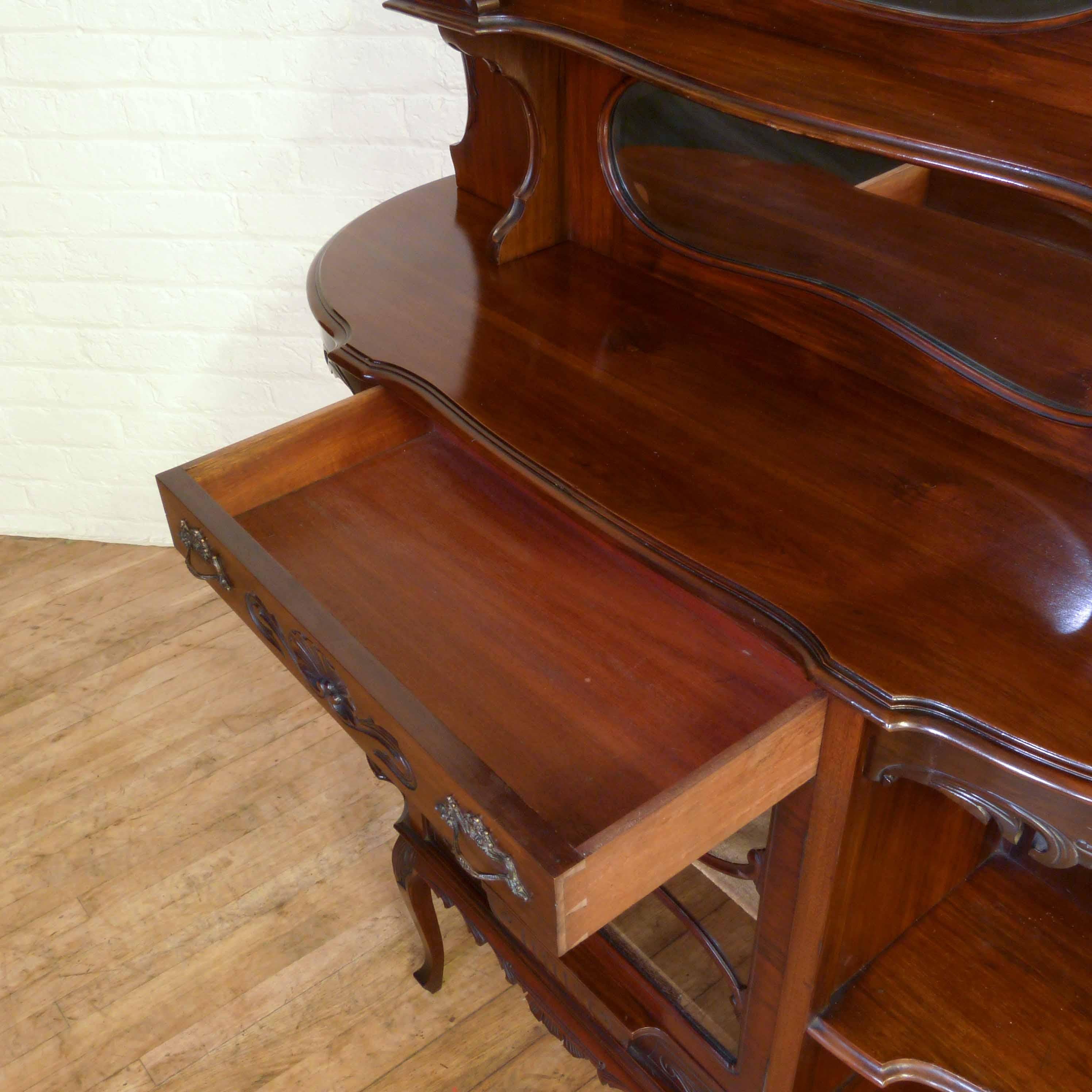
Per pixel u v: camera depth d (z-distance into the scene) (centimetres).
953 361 98
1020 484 94
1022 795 75
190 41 170
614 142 118
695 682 92
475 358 111
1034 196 86
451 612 99
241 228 188
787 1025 106
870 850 94
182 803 179
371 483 114
